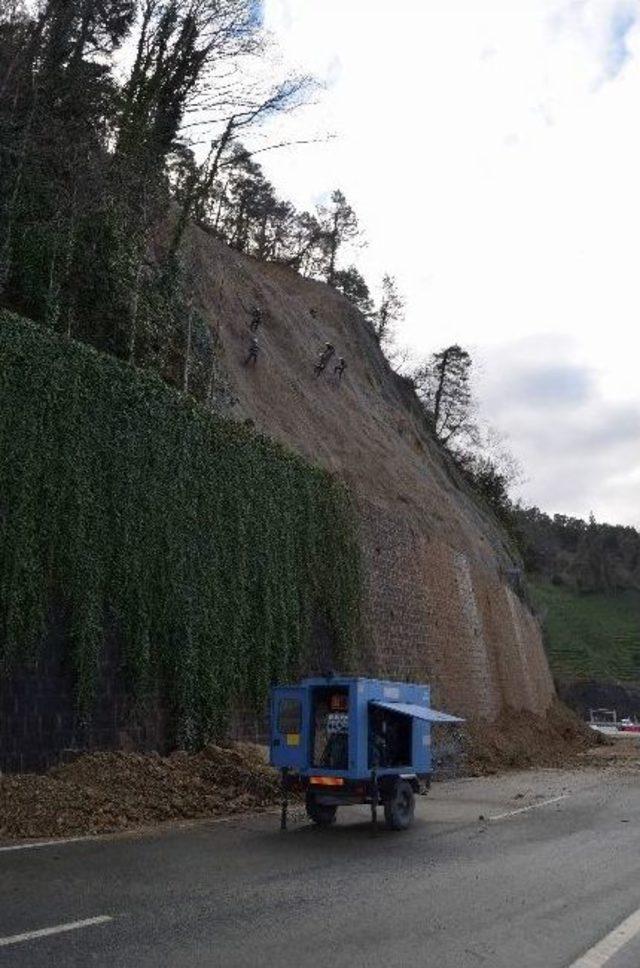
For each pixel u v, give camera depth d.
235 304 35.69
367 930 7.35
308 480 23.48
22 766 13.48
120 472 16.48
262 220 66.69
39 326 15.55
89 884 8.71
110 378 16.80
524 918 7.93
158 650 16.59
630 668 106.44
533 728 36.78
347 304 51.50
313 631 22.72
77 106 22.62
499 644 38.34
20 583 13.95
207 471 19.05
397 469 37.28
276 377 34.03
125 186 23.14
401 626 28.22
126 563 16.12
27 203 19.89
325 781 13.25
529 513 134.00
